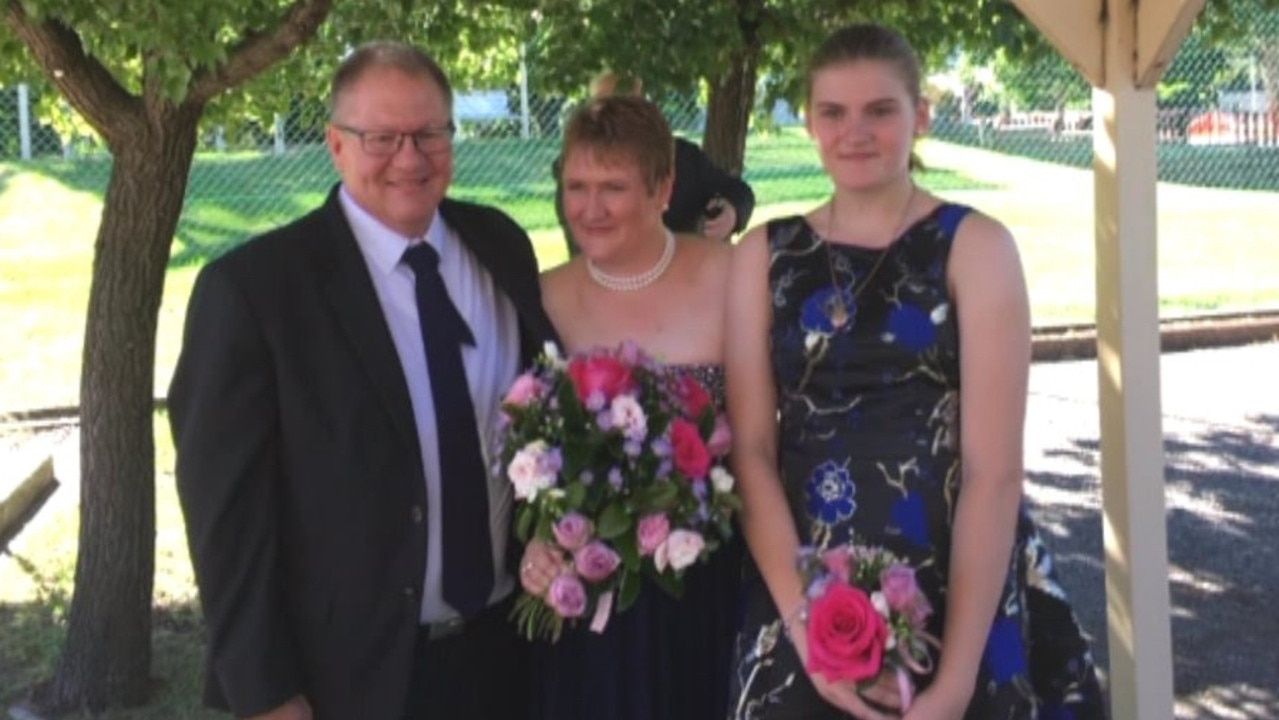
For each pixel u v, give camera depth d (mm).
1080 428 9297
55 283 12641
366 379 2629
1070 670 2811
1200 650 5547
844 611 2475
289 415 2594
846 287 2660
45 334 11469
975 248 2619
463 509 2729
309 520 2619
